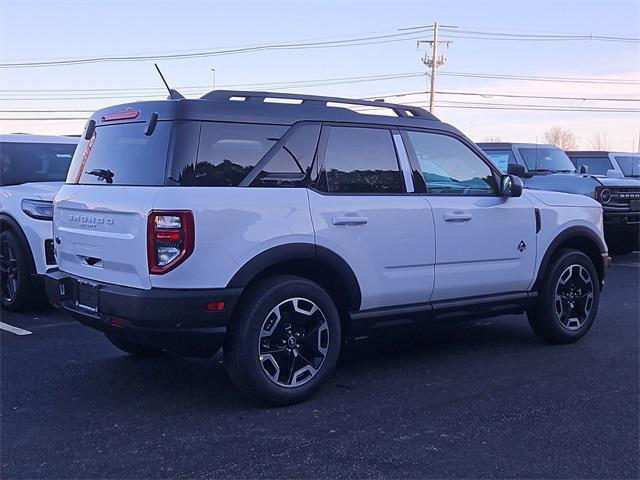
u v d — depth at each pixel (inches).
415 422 186.1
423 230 221.8
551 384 219.8
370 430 180.2
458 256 231.6
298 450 167.5
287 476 154.2
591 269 271.6
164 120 187.5
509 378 225.9
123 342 238.2
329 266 201.9
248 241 185.0
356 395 207.8
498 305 247.0
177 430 179.8
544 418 189.9
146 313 175.9
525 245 250.7
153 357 248.5
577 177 479.2
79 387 214.1
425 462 161.6
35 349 257.4
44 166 354.6
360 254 207.9
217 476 154.0
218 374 228.1
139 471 156.2
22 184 331.3
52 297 216.4
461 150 240.7
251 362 187.6
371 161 216.4
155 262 176.6
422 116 236.1
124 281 186.2
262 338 189.9
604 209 455.5
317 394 208.2
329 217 201.0
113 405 198.2
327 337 202.4
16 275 312.7
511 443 173.0
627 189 467.2
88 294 196.2
